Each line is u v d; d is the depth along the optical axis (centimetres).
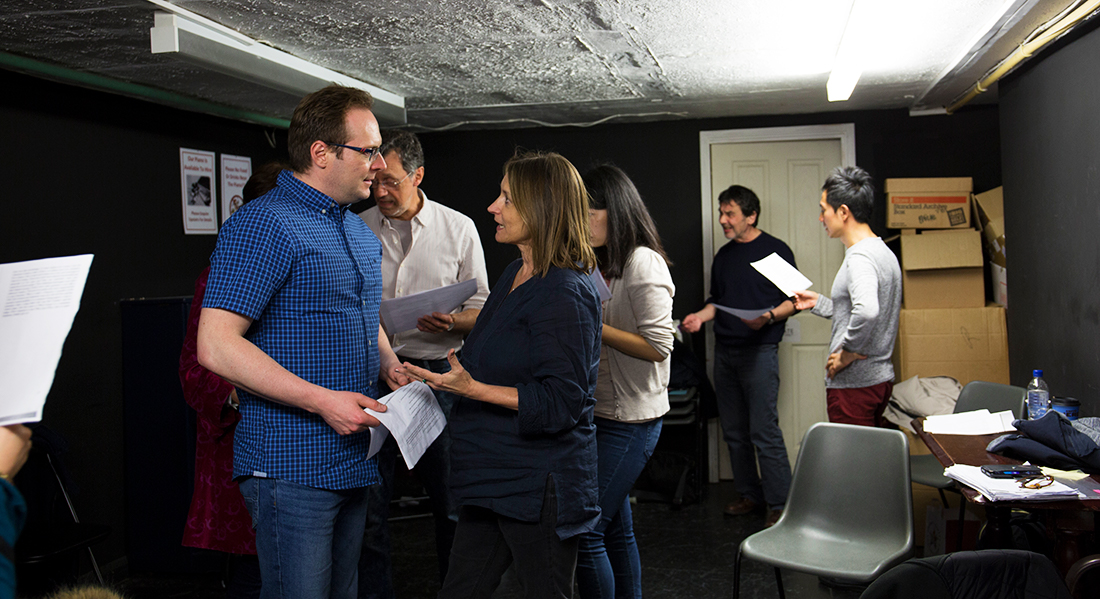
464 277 300
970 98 429
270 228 176
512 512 176
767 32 304
